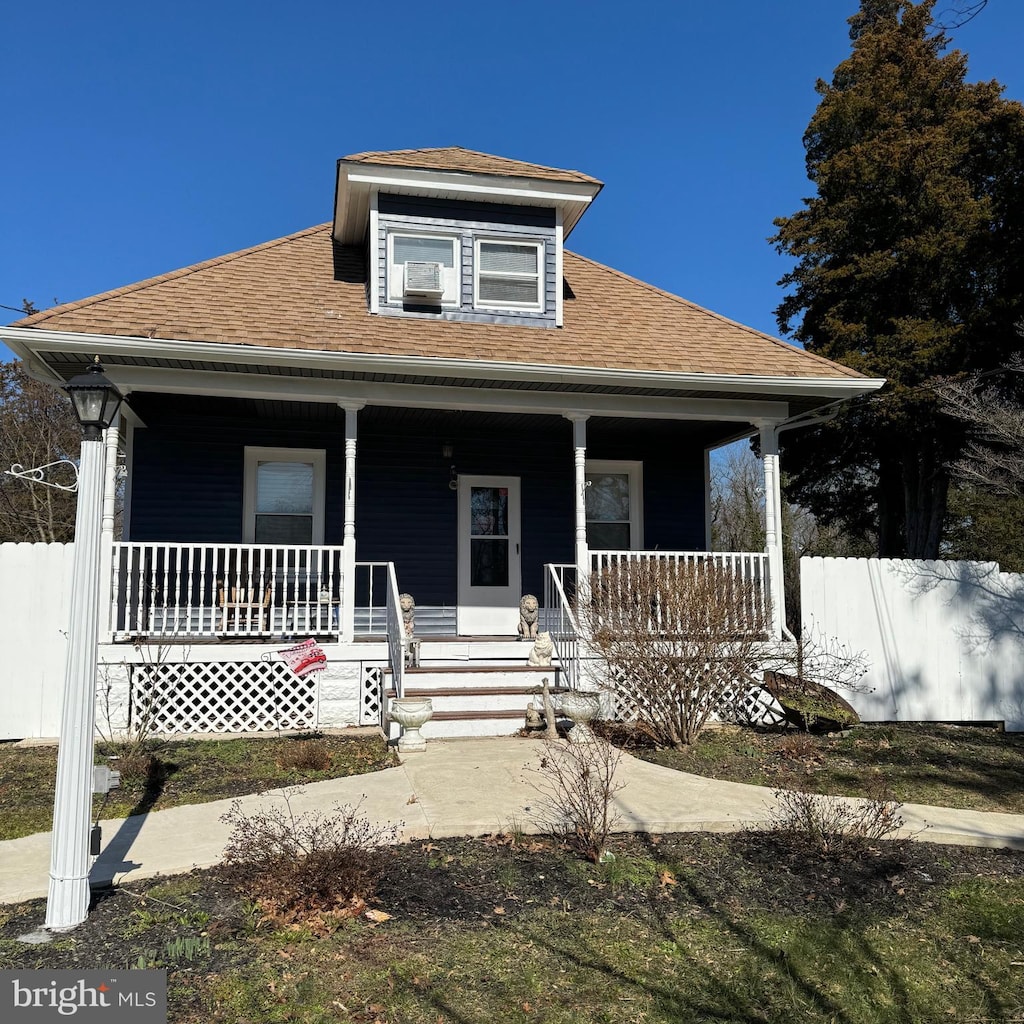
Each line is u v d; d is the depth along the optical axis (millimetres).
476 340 10305
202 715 9375
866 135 19453
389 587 9766
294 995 3598
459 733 8828
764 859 5371
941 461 18062
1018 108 17797
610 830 5812
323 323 10008
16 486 23219
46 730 9078
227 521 11383
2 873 5031
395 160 11047
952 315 18688
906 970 3994
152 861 5133
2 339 8297
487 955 4000
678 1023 3477
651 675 8586
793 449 20281
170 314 9312
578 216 11812
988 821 6246
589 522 13047
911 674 10539
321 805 6328
